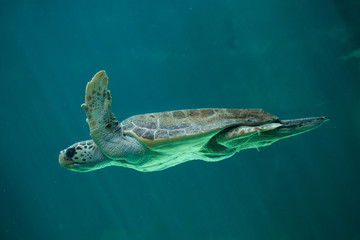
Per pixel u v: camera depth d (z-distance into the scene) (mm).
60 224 30203
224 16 21281
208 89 25375
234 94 24266
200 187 25391
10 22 22922
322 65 21406
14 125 31531
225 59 23484
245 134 3803
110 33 25062
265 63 22516
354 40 19781
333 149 23469
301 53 21438
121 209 27719
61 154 4719
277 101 22781
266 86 23000
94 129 4090
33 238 30078
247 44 22234
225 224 23781
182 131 3922
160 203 26234
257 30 21266
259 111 4371
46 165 33719
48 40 25281
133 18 23297
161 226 25188
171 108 29062
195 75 25219
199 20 22141
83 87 30422
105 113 4082
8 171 33469
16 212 32438
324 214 22562
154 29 24094
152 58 26422
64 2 21125
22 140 32625
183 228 24656
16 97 29594
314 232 21938
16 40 24766
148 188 26844
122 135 4258
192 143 4035
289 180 23641
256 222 22953
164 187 26188
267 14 20188
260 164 23719
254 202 23656
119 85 29609
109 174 27625
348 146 22984
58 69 28453
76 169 4812
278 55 21906
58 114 32562
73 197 31062
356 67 20984
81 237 28047
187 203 25406
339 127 22625
